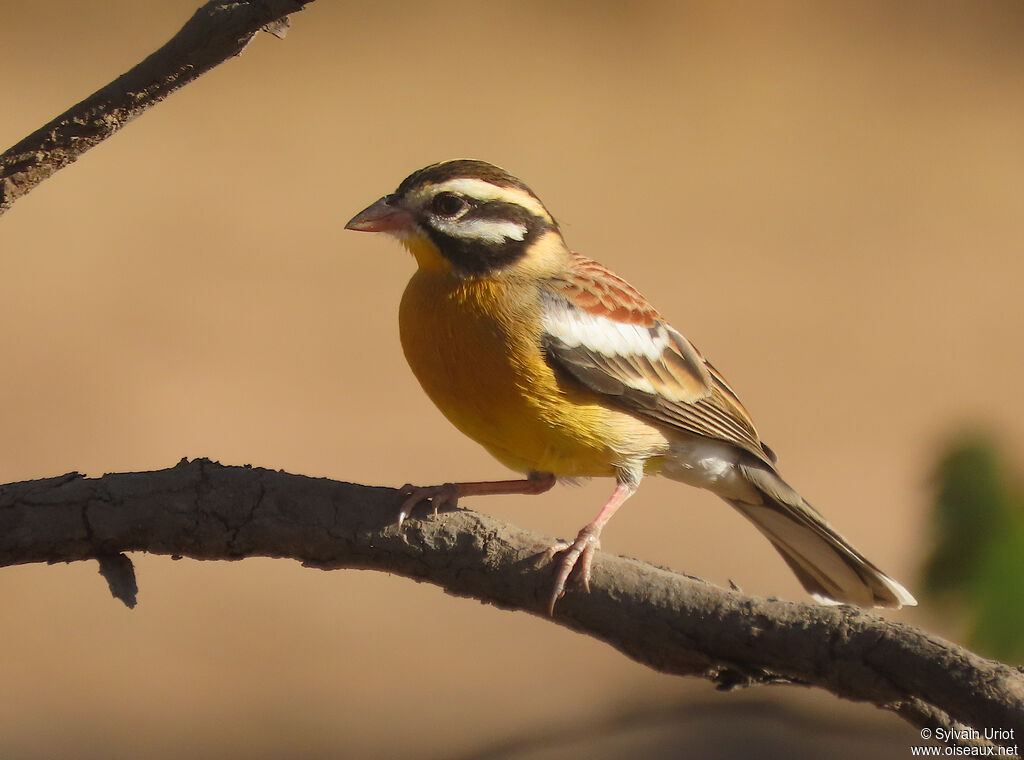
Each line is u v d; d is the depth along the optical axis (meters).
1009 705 4.38
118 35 29.14
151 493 5.25
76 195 23.39
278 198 23.77
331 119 27.02
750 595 4.97
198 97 27.77
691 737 8.99
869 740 6.39
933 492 4.68
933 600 4.62
